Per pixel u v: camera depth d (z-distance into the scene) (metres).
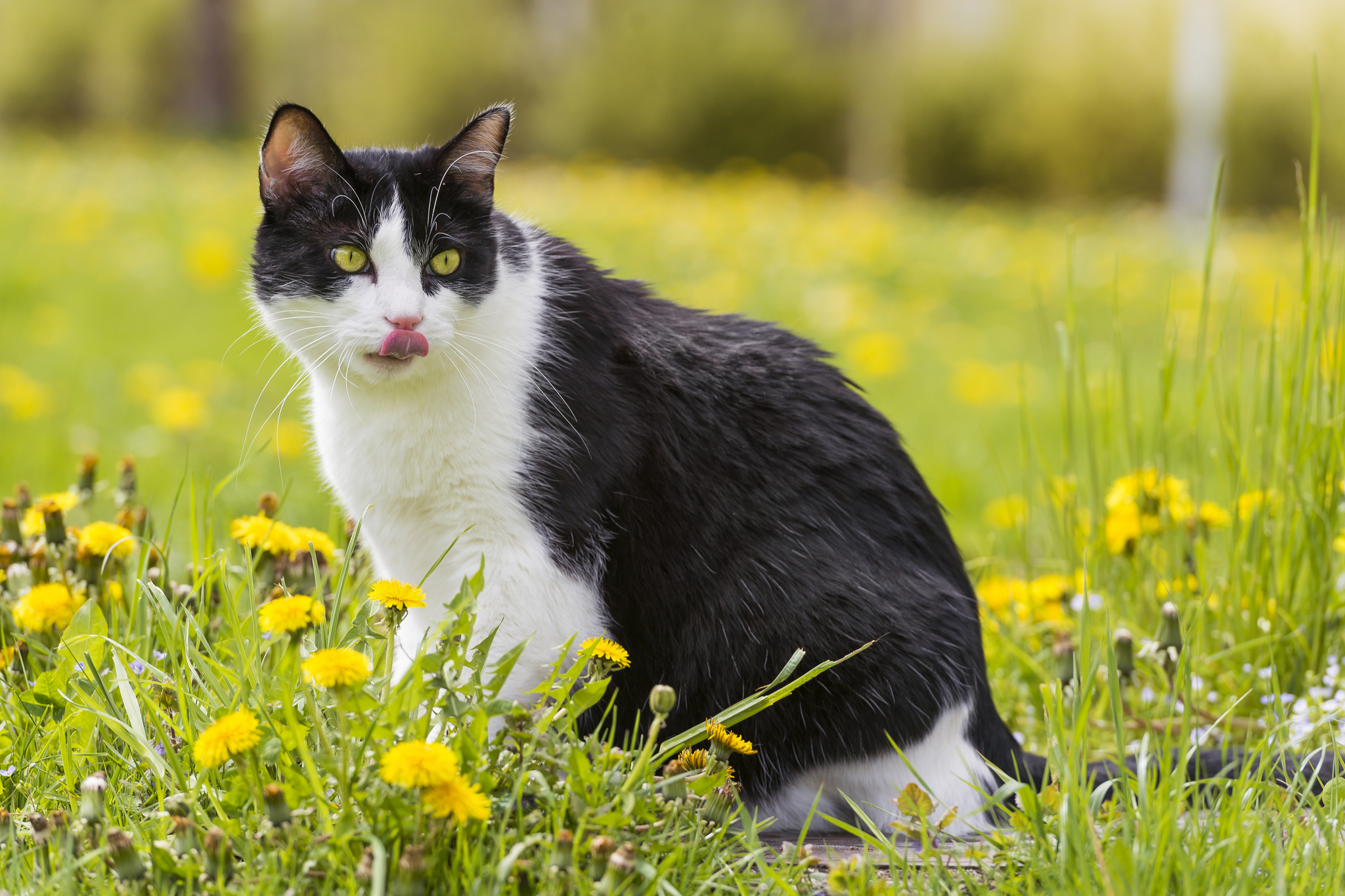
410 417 2.75
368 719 2.13
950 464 6.76
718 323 3.14
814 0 25.45
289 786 2.09
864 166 23.47
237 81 29.08
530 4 25.89
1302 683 3.33
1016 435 7.29
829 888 2.22
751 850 2.29
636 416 2.83
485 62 24.95
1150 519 3.65
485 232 2.88
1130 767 2.79
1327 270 3.32
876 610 2.77
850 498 2.92
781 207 14.08
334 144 2.80
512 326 2.83
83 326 8.45
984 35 24.09
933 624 2.82
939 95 22.91
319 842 2.03
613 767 2.27
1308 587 3.37
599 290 3.03
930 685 2.76
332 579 3.24
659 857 2.18
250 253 3.11
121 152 17.69
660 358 2.92
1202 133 20.30
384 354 2.68
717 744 2.31
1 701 2.62
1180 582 3.63
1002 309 10.38
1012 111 22.69
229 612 2.61
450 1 25.88
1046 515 5.25
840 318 8.94
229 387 7.15
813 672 2.38
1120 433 6.29
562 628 2.74
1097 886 2.15
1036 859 2.26
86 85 28.11
